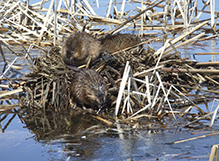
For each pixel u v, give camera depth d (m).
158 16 24.72
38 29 20.98
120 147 9.27
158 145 9.35
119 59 13.39
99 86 11.47
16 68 15.72
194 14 24.47
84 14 21.77
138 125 10.66
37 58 14.19
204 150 9.02
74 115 11.61
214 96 12.95
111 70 13.11
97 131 10.27
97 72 12.27
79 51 13.52
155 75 11.99
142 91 12.65
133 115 11.05
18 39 19.12
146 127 10.54
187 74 14.05
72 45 13.55
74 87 11.81
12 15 20.64
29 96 12.77
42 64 13.36
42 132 10.30
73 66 13.50
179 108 12.12
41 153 8.98
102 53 14.45
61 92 12.38
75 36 13.95
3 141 9.72
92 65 13.94
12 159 8.66
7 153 8.99
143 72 12.50
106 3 28.33
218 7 25.92
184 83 14.03
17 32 19.70
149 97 11.56
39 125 10.85
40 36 18.50
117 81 12.62
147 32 21.25
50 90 12.70
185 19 17.80
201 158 8.58
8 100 13.07
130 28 22.39
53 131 10.35
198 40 19.66
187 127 10.52
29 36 20.03
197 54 16.23
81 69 12.52
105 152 9.00
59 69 13.35
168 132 10.20
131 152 8.98
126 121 10.98
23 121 11.22
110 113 11.72
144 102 12.34
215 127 10.43
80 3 22.78
